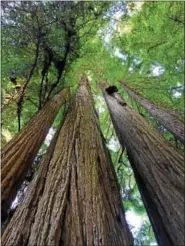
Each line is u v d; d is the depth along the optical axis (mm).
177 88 10539
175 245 2320
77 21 8727
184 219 2318
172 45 10633
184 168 3016
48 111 5727
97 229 2270
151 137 4027
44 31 7219
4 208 3002
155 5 10195
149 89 10320
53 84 7773
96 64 10930
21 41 7199
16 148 3902
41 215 2518
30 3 6766
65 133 4578
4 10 6680
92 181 3047
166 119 5906
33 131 4625
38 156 5973
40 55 7582
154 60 11172
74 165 3400
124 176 9250
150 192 3035
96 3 8281
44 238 2188
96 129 4922
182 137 4871
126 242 2369
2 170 3295
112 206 2768
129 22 10672
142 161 3514
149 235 9031
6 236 2463
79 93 7172
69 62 8555
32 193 3004
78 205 2586
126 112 5543
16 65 7426
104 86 8797
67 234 2242
